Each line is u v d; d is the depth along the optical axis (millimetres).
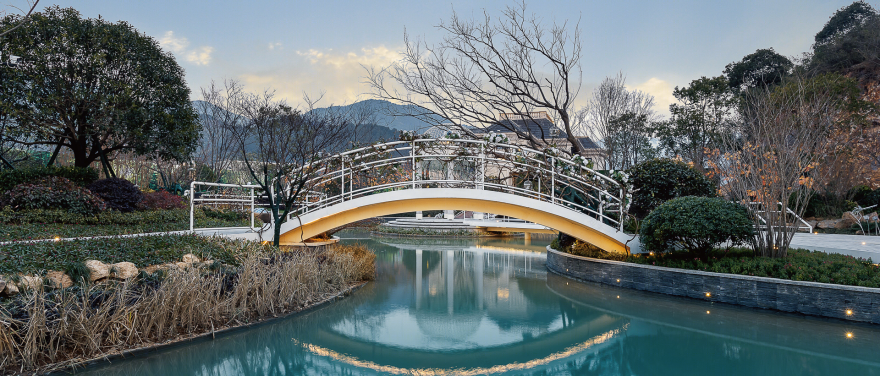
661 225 9227
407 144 11680
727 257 9531
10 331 4785
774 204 9117
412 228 25750
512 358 6375
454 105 15336
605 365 5977
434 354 6551
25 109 12266
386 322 8188
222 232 10891
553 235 26375
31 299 5043
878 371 5340
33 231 8719
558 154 11305
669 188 12727
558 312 8938
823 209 17594
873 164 18969
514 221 23266
